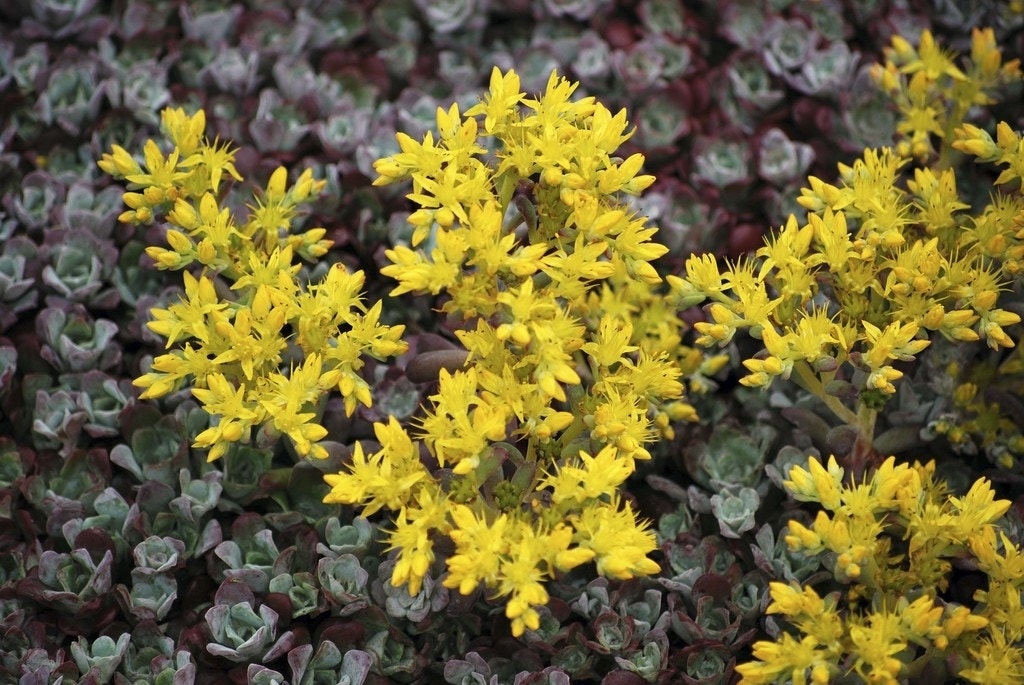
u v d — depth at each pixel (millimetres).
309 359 539
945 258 567
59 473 580
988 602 540
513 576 517
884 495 531
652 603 563
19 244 607
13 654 550
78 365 594
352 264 616
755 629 557
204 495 571
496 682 547
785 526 574
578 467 550
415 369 563
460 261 523
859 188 558
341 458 569
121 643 552
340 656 552
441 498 532
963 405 581
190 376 592
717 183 633
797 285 554
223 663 555
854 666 527
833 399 562
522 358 530
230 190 605
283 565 561
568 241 540
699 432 591
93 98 634
